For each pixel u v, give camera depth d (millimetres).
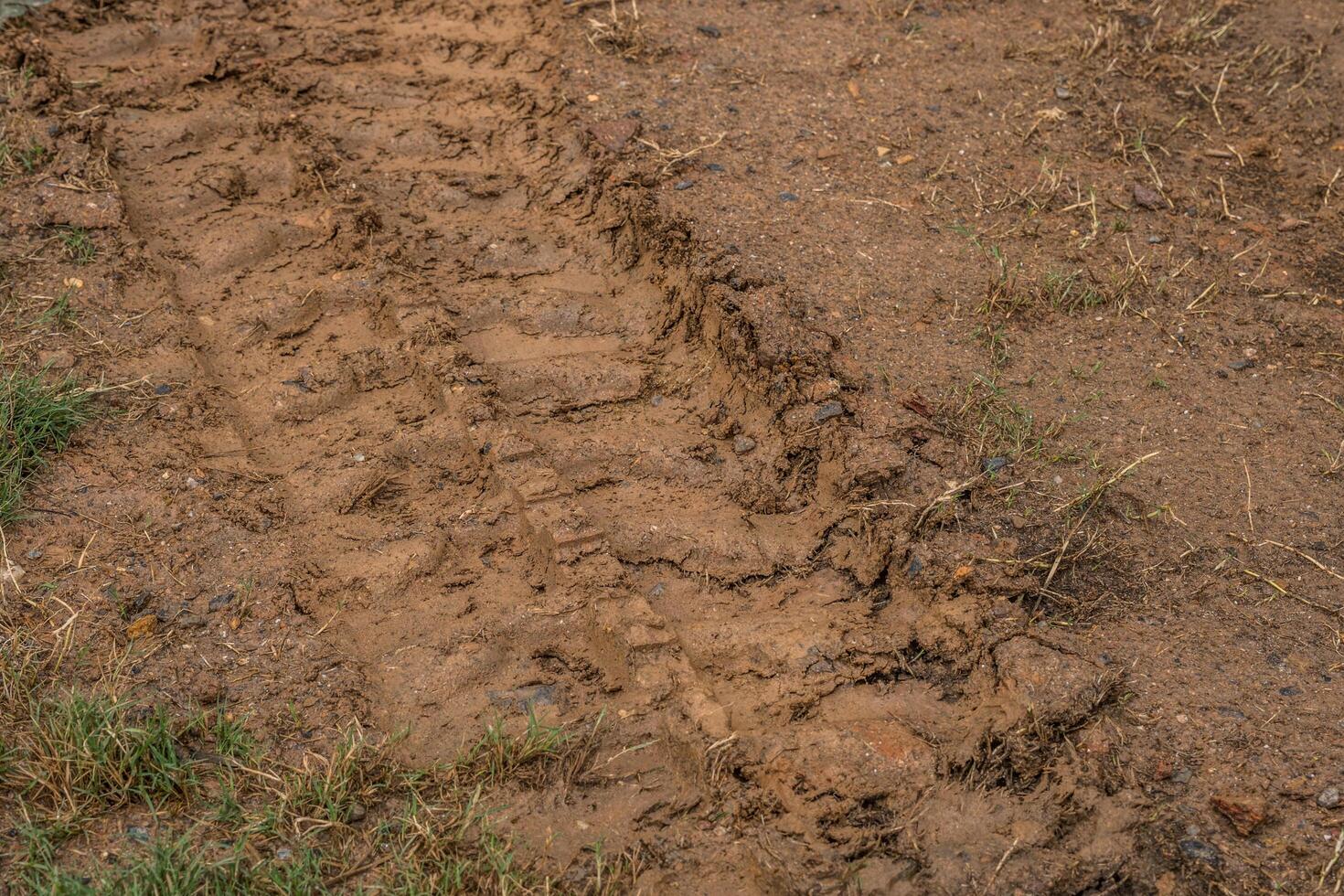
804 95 5289
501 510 3646
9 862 2711
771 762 3002
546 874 2797
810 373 3982
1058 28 5766
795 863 2812
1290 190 4898
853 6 5883
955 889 2783
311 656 3217
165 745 2957
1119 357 4168
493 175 4875
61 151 4645
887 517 3633
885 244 4547
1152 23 5805
